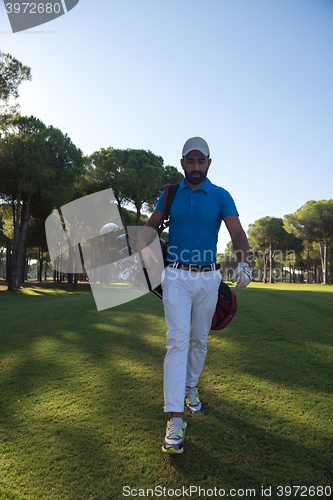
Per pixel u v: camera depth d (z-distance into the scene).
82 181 20.88
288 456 1.45
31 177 17.14
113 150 21.69
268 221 47.75
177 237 1.84
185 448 1.53
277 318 4.64
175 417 1.54
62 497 1.22
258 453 1.48
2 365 2.86
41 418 1.84
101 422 1.78
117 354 3.09
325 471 1.34
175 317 1.70
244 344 3.29
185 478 1.32
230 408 1.93
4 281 39.22
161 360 2.88
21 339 3.84
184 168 1.88
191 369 1.90
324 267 38.34
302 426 1.70
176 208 1.86
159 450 1.52
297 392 2.12
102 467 1.40
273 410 1.89
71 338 3.80
